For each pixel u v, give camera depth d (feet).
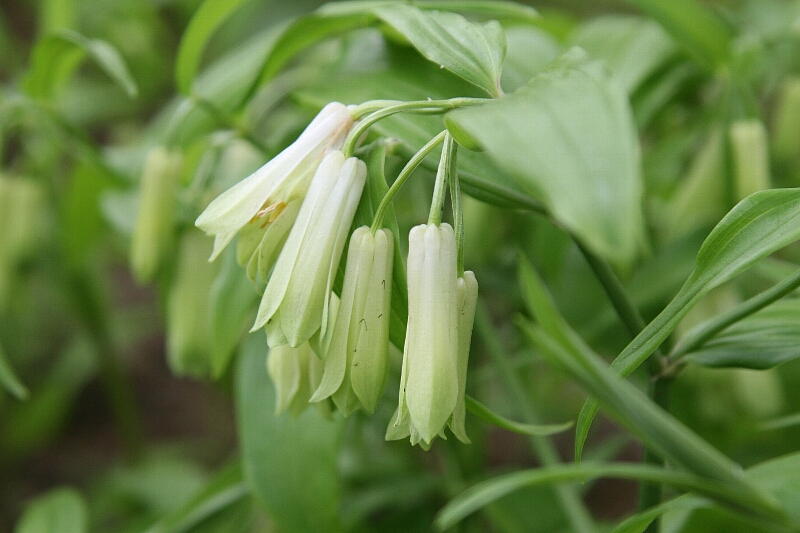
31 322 1.86
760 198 0.68
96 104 1.85
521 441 1.62
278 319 0.69
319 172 0.69
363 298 0.69
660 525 0.81
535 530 1.06
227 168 1.12
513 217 1.18
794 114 1.15
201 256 1.02
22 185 1.25
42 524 1.04
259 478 0.89
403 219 1.23
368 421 1.13
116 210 1.15
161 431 1.84
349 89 0.87
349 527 1.10
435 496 1.18
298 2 1.93
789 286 0.72
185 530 1.01
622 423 0.63
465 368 0.69
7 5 2.37
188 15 1.79
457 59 0.73
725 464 0.61
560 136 0.59
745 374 0.98
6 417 1.71
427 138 0.78
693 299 0.68
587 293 1.09
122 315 1.89
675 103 1.18
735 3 1.78
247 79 0.99
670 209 1.13
